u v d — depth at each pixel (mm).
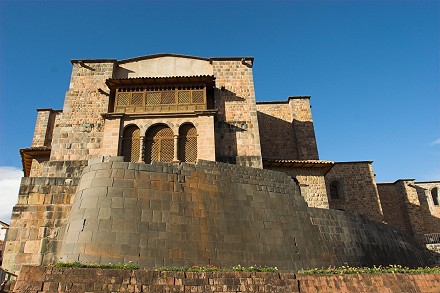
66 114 23672
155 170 16312
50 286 10086
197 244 14961
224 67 25719
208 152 21625
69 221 15188
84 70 25062
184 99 23172
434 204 36062
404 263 21219
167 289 10500
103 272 10492
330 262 17250
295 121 30828
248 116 24281
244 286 11133
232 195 17297
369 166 32750
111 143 21766
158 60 25766
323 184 25188
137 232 14328
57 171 21984
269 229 16891
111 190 15203
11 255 15586
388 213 34625
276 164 24703
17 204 16656
